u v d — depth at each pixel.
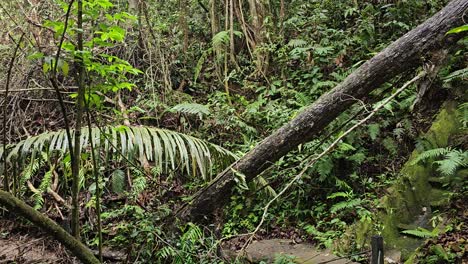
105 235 4.76
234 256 4.20
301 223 4.86
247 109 6.20
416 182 4.61
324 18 6.75
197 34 7.82
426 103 5.36
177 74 7.31
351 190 4.81
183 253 3.71
